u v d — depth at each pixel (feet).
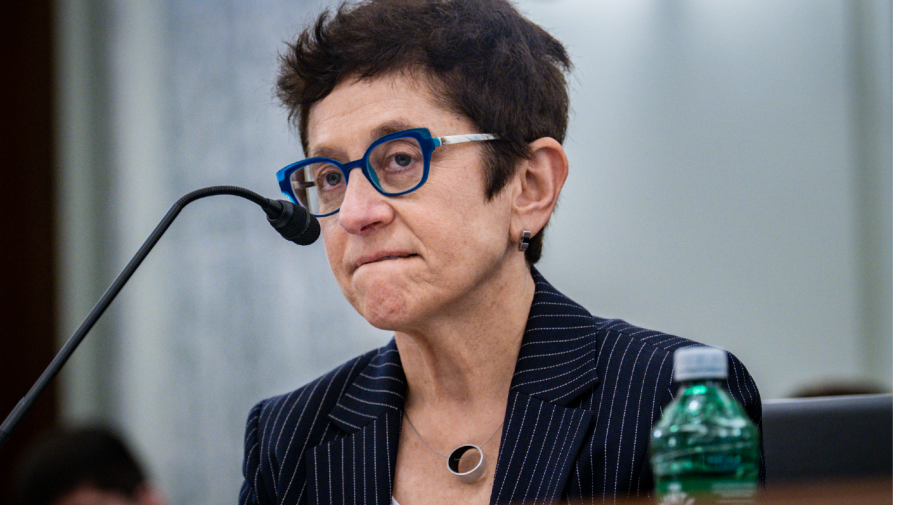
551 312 9.80
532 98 9.55
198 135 27.37
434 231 8.75
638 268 24.59
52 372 7.13
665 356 9.16
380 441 9.65
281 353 26.66
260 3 27.14
